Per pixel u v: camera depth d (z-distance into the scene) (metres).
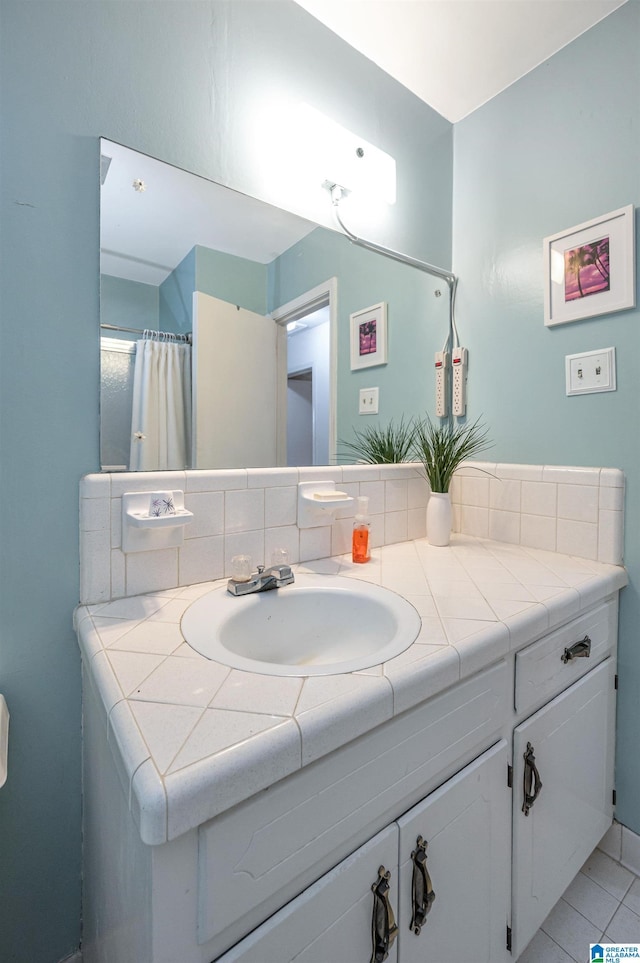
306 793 0.49
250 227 1.06
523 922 0.84
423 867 0.62
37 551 0.79
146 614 0.77
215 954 0.44
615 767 1.15
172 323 0.94
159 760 0.42
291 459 1.16
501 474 1.35
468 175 1.45
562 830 0.94
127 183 0.87
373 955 0.57
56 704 0.82
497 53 1.24
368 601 0.88
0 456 0.75
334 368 1.24
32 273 0.77
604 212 1.14
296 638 0.89
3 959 0.81
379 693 0.54
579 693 0.97
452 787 0.66
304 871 0.50
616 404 1.12
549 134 1.25
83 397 0.83
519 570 1.05
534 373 1.29
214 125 0.98
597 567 1.09
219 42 0.98
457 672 0.64
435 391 1.48
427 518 1.31
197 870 0.42
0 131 0.73
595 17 1.13
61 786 0.84
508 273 1.34
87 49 0.81
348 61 1.22
